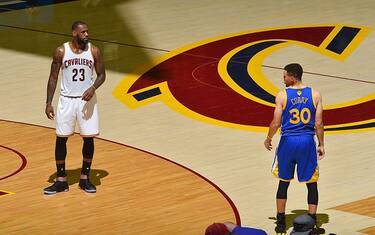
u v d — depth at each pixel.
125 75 38.47
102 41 43.66
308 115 23.80
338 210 25.56
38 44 43.44
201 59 40.44
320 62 39.91
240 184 27.56
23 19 48.25
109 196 26.61
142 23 46.88
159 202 26.19
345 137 31.44
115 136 31.75
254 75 38.12
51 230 24.30
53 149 30.34
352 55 40.94
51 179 27.88
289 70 23.98
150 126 32.78
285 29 44.91
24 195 26.69
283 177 23.97
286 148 23.80
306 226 23.28
